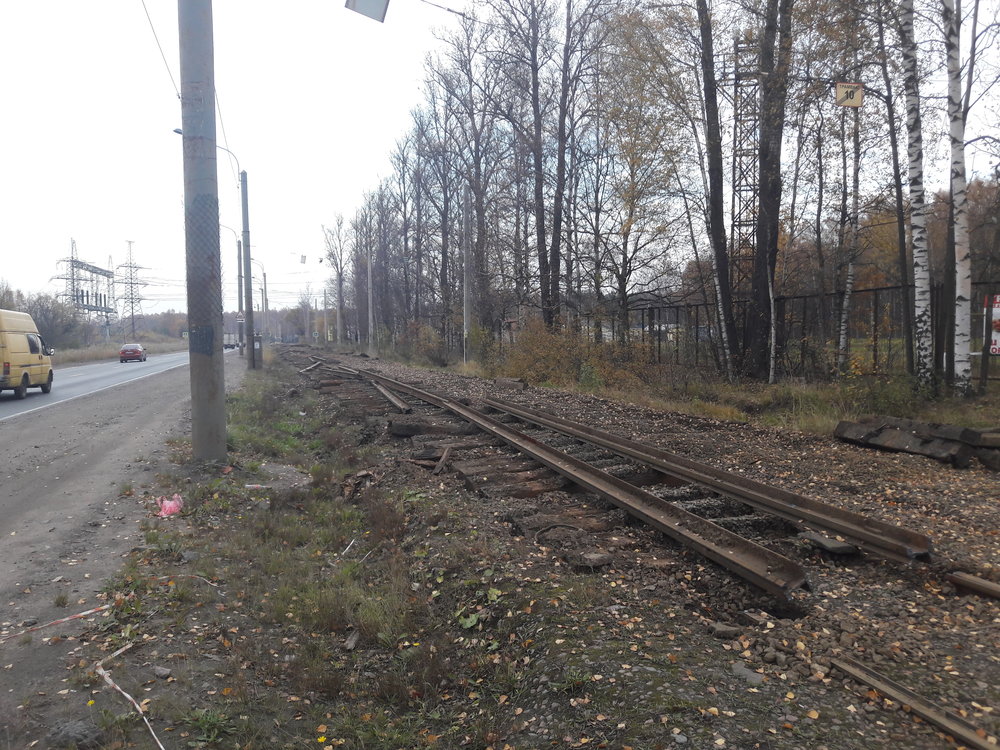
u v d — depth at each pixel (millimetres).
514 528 6750
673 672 3746
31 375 20297
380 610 5184
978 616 4527
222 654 4449
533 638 4410
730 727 3209
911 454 9719
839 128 20625
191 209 9484
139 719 3592
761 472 8961
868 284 34188
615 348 22641
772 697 3514
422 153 45656
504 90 32438
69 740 3371
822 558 5734
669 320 26406
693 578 5352
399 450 11359
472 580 5438
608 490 7367
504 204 34438
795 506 6531
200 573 5746
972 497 7395
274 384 25219
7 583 5469
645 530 6512
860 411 13250
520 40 29875
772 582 4812
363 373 26516
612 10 23797
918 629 4367
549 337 24328
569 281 29062
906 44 14008
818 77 16891
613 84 22594
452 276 45094
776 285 24578
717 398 17328
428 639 4871
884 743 3125
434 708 4055
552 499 7777
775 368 20219
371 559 6578
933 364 14984
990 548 5758
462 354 37844
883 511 7043
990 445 9062
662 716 3314
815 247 28984
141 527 6914
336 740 3660
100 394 20484
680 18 19938
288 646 4711
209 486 8586
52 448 11234
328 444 12516
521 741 3436
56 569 5793
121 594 5156
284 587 5559
